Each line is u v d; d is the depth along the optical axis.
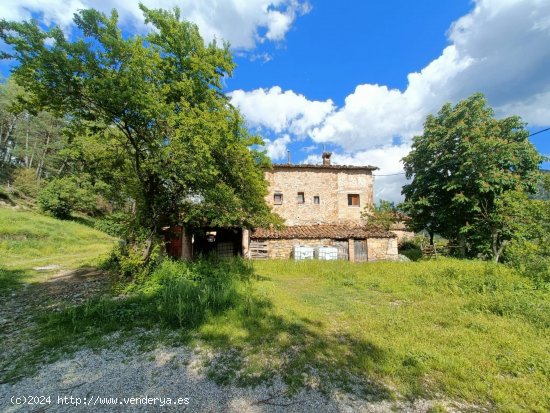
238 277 9.15
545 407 3.04
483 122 15.54
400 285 8.83
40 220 21.45
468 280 8.59
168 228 12.09
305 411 2.88
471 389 3.34
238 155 8.72
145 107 6.66
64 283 8.67
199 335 4.74
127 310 5.57
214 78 9.05
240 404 2.97
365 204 19.97
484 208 14.99
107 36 5.87
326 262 13.65
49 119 34.25
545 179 14.47
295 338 4.72
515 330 5.05
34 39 5.50
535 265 8.95
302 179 19.69
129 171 9.48
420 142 17.95
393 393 3.23
